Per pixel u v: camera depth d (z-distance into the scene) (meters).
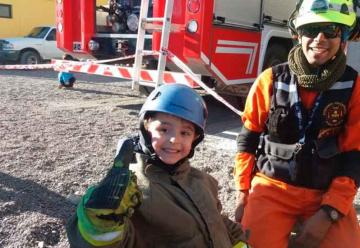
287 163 2.62
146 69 6.80
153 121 1.99
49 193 3.90
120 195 1.62
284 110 2.57
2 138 5.39
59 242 3.19
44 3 22.25
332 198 2.49
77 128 6.02
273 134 2.63
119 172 1.67
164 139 1.96
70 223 1.68
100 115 6.90
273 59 7.84
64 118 6.59
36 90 9.41
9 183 4.02
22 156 4.75
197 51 6.15
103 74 7.47
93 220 1.59
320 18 2.40
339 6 2.43
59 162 4.65
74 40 8.38
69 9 8.30
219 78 6.56
